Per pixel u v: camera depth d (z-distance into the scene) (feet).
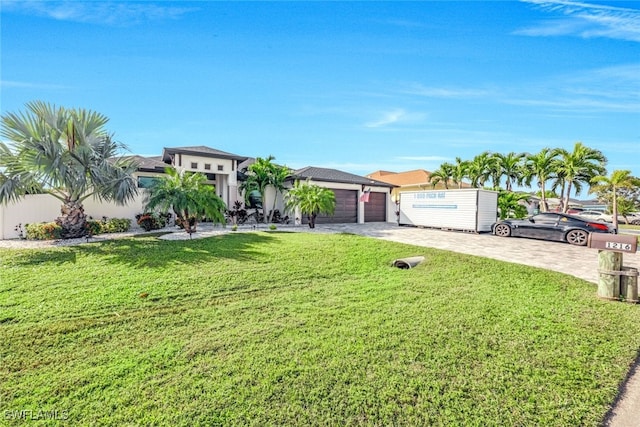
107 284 19.61
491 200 51.85
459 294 18.80
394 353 11.46
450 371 10.34
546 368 10.60
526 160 103.55
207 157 57.98
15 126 31.04
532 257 30.94
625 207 101.30
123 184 34.94
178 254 27.37
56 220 35.88
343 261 27.32
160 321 14.48
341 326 13.89
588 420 8.27
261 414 8.29
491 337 12.85
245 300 17.52
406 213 61.62
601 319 14.88
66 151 32.89
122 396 9.05
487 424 8.03
